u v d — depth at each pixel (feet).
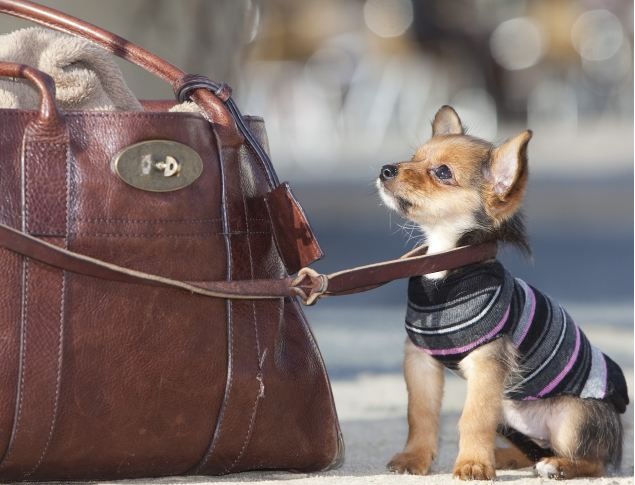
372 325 33.78
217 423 15.28
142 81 28.40
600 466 17.85
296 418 15.84
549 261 47.16
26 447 14.47
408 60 116.78
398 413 22.76
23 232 14.40
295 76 112.88
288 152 107.86
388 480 16.17
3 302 14.26
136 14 29.14
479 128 119.75
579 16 124.67
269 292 15.40
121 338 14.69
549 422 18.03
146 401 14.83
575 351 17.61
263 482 15.55
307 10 113.70
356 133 115.44
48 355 14.37
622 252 49.65
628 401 18.38
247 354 15.34
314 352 16.22
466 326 16.72
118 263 14.78
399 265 16.42
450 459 19.03
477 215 18.66
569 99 128.16
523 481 16.85
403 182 18.86
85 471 14.99
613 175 81.92
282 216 15.90
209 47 31.45
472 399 16.84
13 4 17.02
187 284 14.80
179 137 15.14
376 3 115.44
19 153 14.53
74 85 16.47
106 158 14.82
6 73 14.70
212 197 15.38
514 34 119.85
